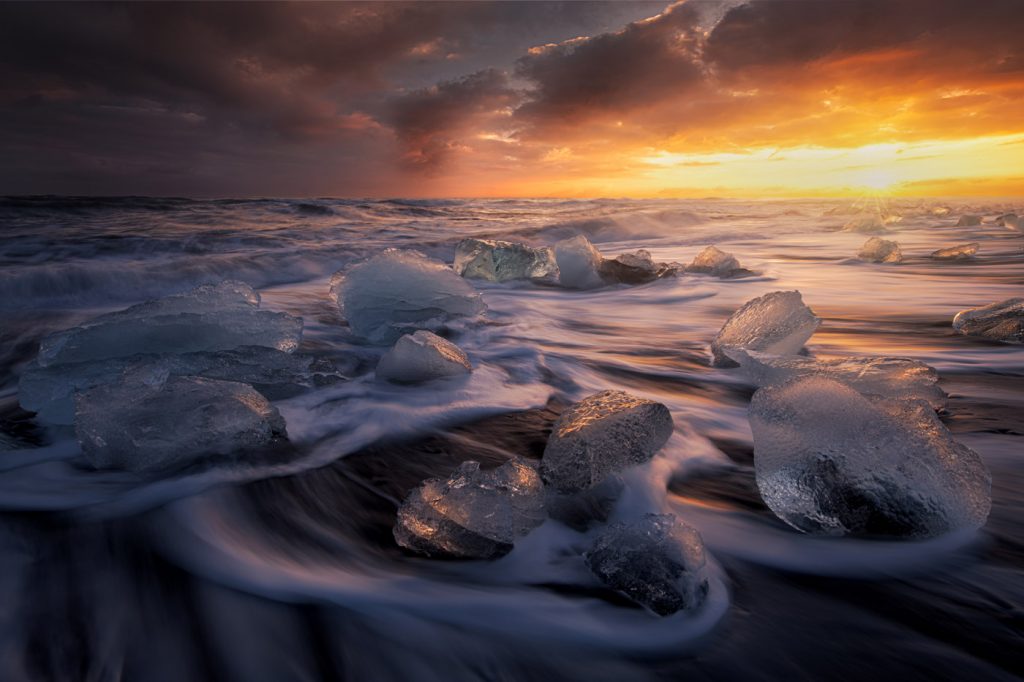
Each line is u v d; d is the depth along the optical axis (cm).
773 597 118
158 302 242
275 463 170
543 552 133
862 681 96
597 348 310
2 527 136
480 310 364
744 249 836
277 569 126
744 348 249
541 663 101
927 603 115
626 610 114
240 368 219
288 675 98
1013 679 96
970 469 137
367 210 1593
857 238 990
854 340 306
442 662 101
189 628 107
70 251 663
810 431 141
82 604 112
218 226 1018
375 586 121
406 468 173
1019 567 125
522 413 214
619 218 1160
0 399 231
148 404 173
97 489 154
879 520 133
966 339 301
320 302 441
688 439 188
